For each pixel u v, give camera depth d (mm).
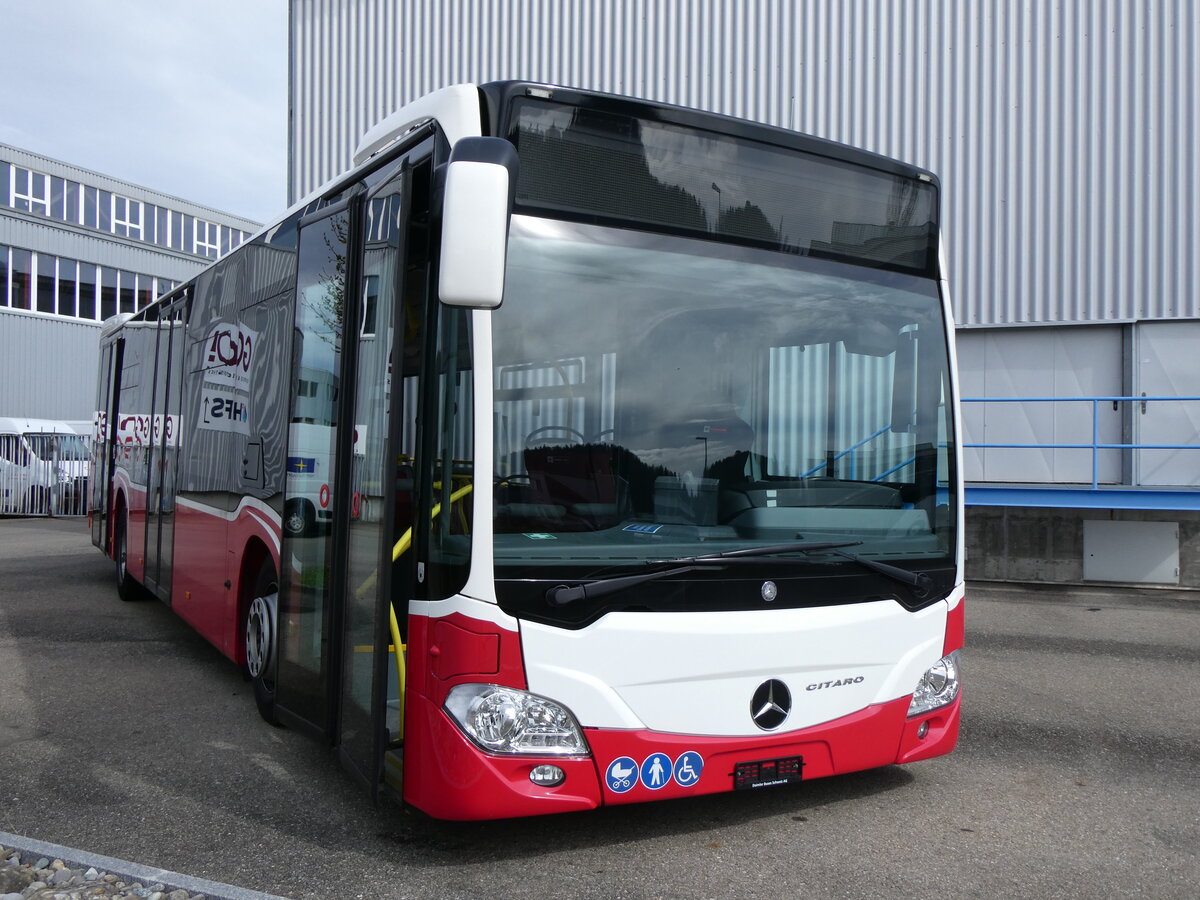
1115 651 8000
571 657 3441
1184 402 11867
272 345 5496
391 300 3873
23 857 3617
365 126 15148
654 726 3551
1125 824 4184
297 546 4812
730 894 3449
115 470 10328
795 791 4555
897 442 4277
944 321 4547
